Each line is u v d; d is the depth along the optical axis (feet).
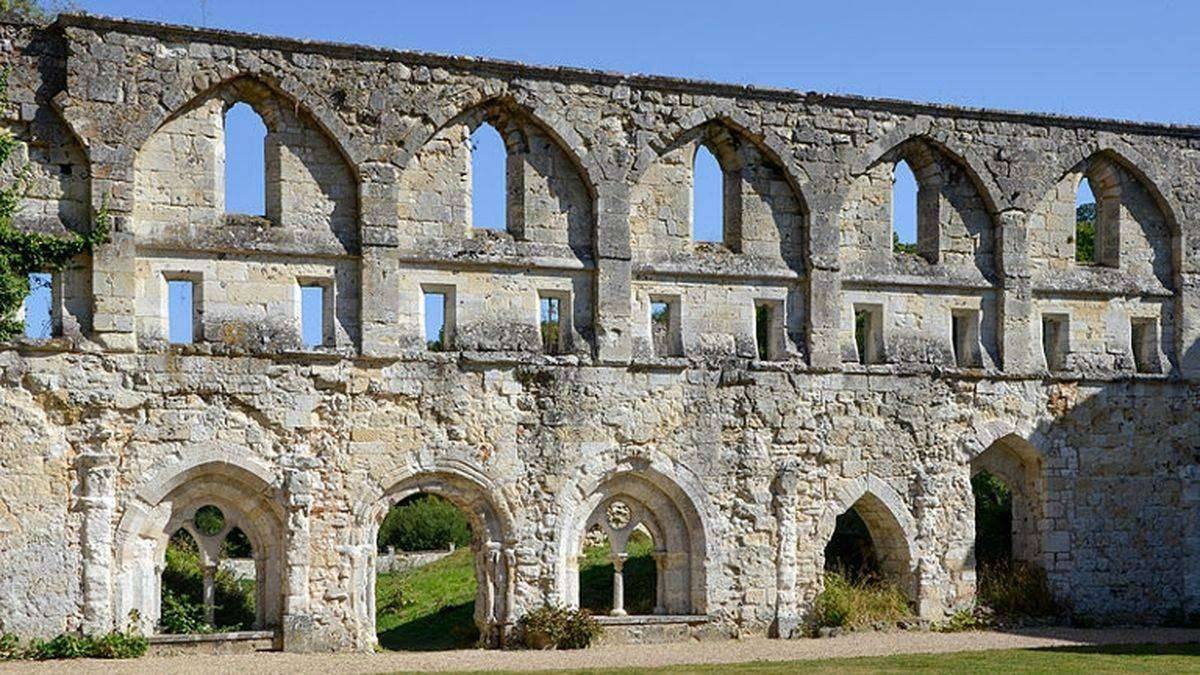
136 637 105.91
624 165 120.67
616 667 101.45
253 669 99.09
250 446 110.42
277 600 111.75
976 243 131.03
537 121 118.93
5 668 98.32
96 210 107.45
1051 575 130.82
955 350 132.67
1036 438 130.72
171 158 110.52
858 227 127.44
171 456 108.47
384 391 113.70
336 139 113.60
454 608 153.07
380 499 113.50
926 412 127.75
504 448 116.57
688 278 122.62
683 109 122.62
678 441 120.98
